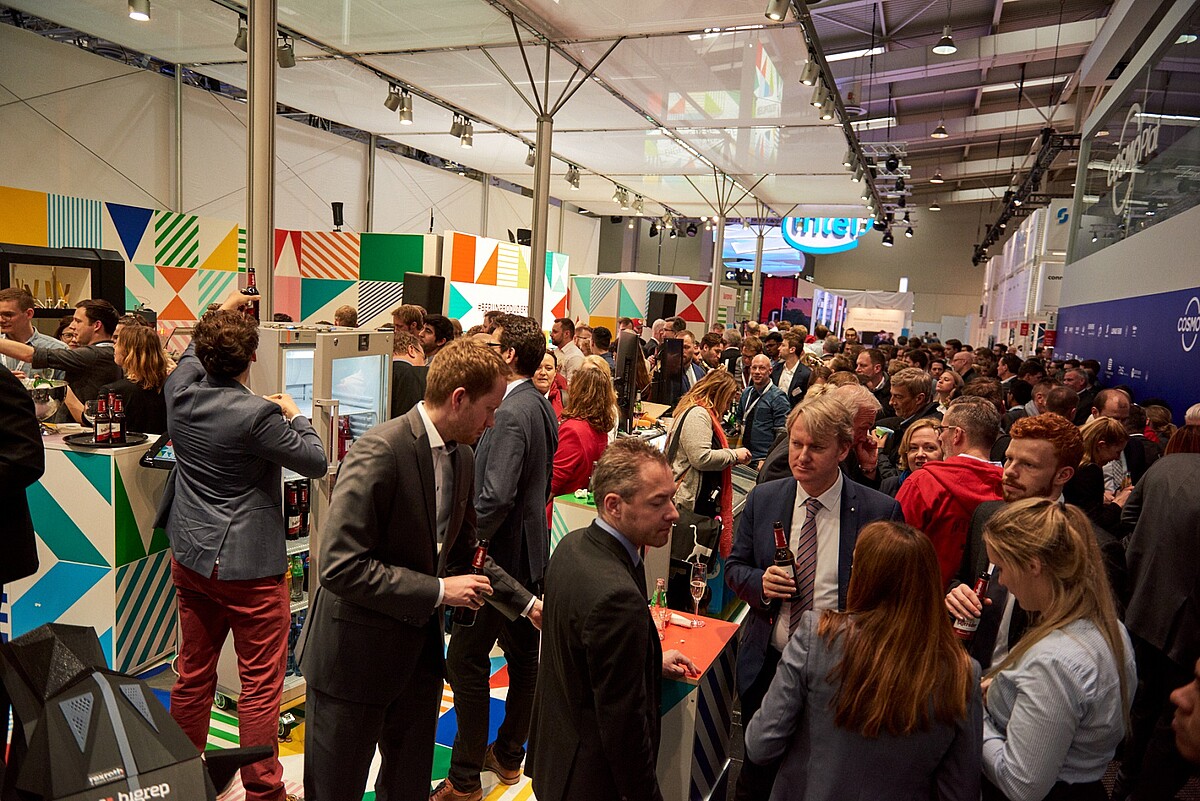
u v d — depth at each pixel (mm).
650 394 7594
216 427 2395
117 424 3193
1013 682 1579
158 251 8383
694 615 2760
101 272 6965
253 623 2508
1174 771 1327
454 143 13508
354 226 13289
